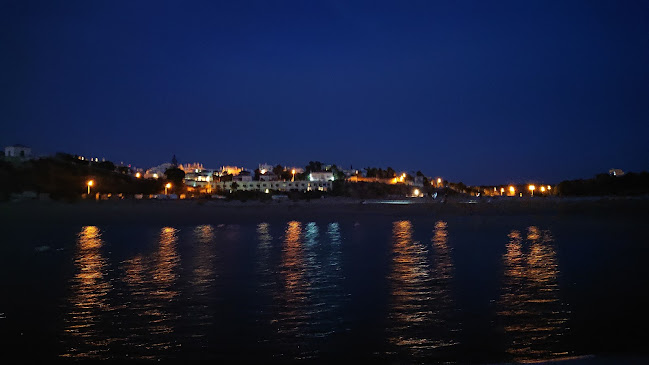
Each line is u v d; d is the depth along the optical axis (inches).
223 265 946.1
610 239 1403.8
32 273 853.8
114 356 446.6
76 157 3909.9
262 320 559.8
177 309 606.5
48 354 451.2
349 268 913.5
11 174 2915.8
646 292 690.2
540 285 747.4
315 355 447.2
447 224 1995.6
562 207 2551.7
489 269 899.4
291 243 1333.7
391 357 440.8
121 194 3125.0
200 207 2472.9
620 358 347.3
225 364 426.6
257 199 3213.6
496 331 512.7
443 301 645.3
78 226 1844.2
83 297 670.5
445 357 438.6
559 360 350.6
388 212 2514.8
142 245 1279.5
